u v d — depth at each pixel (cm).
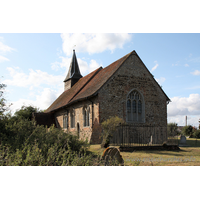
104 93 1823
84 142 968
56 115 3045
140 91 2027
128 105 1966
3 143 768
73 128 2328
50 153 659
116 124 1404
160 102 2130
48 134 949
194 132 2909
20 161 601
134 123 1930
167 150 1276
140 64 2077
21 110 3447
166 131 1581
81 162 632
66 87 3672
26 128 1032
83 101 2080
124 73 1961
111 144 1368
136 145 1391
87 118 2002
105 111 1798
